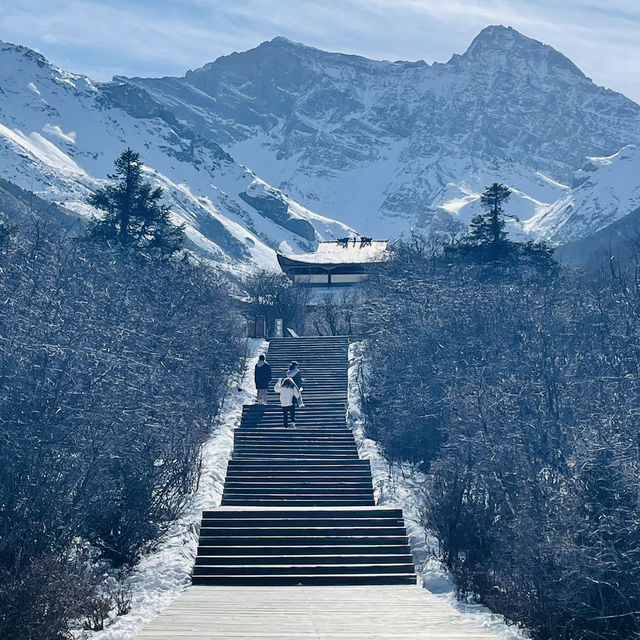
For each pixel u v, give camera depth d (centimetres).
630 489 2195
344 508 2880
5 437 2497
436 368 3953
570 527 2194
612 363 3381
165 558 2550
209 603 2042
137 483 2664
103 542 2586
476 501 2697
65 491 2489
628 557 2053
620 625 2072
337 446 3694
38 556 2169
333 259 8600
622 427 2452
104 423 2722
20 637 1867
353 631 1596
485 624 2111
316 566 2536
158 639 1492
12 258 3641
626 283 4638
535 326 3853
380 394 4172
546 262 6800
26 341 2784
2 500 2316
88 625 2028
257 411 4131
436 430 3631
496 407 2998
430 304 4578
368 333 5300
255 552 2612
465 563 2489
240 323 5884
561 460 2600
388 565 2545
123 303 3969
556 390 3019
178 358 3806
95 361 2944
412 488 3259
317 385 4625
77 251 4450
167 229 6719
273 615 1817
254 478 3291
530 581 2209
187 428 3412
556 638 2052
